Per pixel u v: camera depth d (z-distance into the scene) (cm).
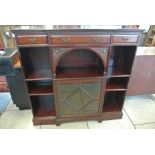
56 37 133
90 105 180
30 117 199
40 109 195
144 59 192
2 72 166
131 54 158
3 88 250
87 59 180
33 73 167
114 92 214
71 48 139
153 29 275
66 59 176
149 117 203
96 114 188
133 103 230
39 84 184
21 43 133
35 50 170
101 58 148
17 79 183
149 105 226
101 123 191
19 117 199
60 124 188
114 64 187
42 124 186
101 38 138
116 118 197
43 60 176
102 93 172
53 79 154
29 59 171
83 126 186
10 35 208
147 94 238
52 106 201
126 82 175
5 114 204
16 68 169
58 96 167
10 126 184
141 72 201
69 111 181
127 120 196
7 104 224
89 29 131
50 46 136
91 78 159
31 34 130
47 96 205
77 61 179
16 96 197
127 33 139
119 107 198
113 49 178
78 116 186
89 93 170
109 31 134
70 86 162
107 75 160
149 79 209
